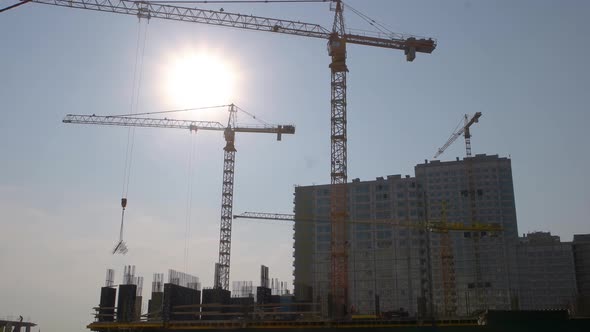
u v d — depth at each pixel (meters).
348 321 123.38
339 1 151.62
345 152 151.12
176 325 132.25
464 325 110.38
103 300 144.00
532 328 102.38
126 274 152.25
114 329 133.25
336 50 150.62
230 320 134.50
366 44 153.75
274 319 136.12
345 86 152.25
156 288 157.75
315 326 122.44
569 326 101.25
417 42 153.50
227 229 195.12
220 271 189.38
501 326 103.56
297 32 153.12
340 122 151.25
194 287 162.62
